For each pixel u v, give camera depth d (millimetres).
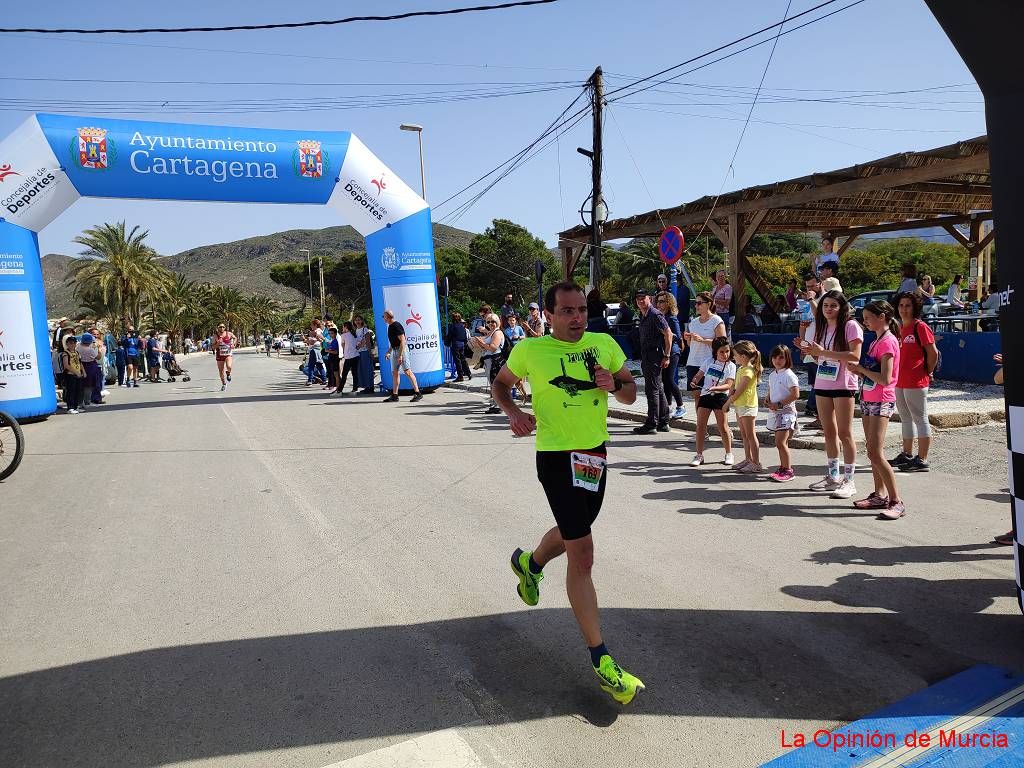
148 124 13320
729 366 7062
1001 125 3125
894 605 3945
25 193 12586
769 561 4645
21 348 12734
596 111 16547
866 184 12688
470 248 67125
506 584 4445
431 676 3363
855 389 5969
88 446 10062
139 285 47250
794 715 2963
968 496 5891
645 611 3975
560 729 2912
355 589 4441
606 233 19688
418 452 8695
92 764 2773
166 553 5219
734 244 15641
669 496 6246
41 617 4168
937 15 3143
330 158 14336
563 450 3217
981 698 3031
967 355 10992
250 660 3572
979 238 18781
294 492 6887
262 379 23812
